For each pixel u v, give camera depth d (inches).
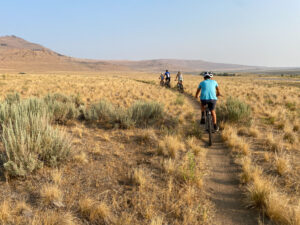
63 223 106.1
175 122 323.9
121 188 142.7
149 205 123.6
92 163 178.5
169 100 559.8
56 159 169.8
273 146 215.2
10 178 145.1
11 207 115.2
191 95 734.5
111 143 229.3
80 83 984.9
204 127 309.0
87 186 142.8
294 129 289.7
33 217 109.0
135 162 183.8
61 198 125.3
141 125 299.9
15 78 1183.6
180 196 135.5
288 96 645.3
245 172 160.9
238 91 839.1
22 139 156.3
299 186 146.2
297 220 108.7
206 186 151.1
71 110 312.5
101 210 114.9
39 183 141.5
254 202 127.4
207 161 194.2
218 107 342.0
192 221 113.9
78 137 242.2
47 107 289.7
